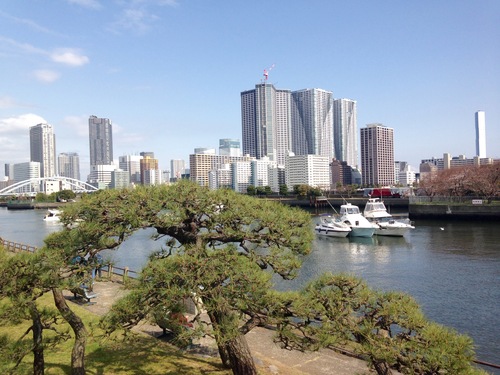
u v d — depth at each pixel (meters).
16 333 17.09
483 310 28.81
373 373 12.01
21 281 10.76
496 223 77.50
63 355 15.05
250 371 11.81
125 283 10.98
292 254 11.88
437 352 8.30
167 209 11.55
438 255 49.62
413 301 10.29
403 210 112.31
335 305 10.45
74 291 13.92
